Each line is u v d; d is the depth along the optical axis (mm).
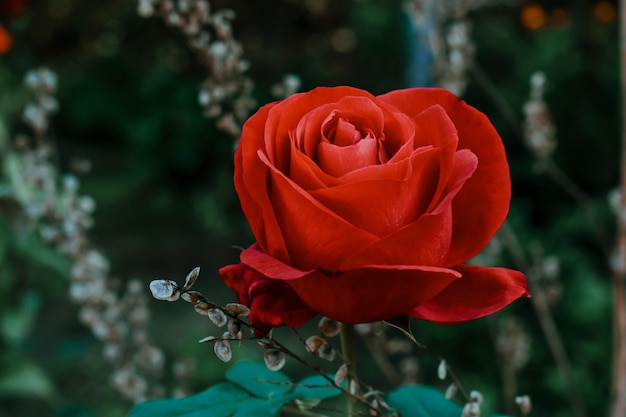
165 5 821
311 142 579
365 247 556
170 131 4453
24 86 3939
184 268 3754
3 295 1733
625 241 1040
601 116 3090
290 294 586
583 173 3090
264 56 4992
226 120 833
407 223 570
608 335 2186
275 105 594
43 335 2730
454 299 583
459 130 596
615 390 953
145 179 4453
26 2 4332
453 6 1175
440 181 567
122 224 4168
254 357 1979
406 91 607
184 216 4289
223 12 829
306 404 624
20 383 1750
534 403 2164
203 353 1918
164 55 5004
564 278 2420
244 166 578
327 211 552
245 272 599
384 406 603
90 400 2260
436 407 651
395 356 2332
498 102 1154
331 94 597
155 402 615
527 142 1140
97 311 985
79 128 5281
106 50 5301
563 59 3205
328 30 5285
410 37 1932
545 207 3041
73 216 981
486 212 589
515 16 4039
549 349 2191
